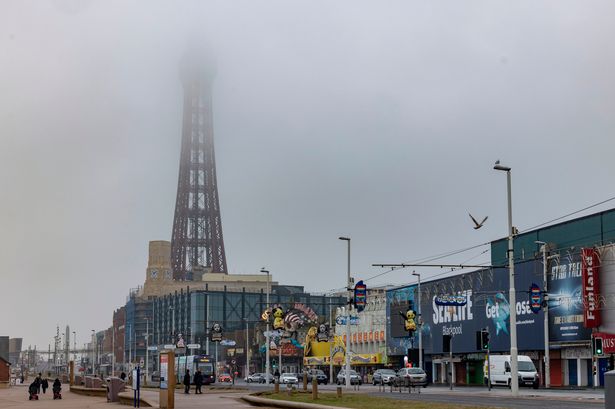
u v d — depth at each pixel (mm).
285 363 179625
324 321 168625
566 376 80688
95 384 81375
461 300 84875
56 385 69375
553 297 82375
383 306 123812
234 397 55906
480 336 64188
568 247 88062
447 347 72438
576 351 78812
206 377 107938
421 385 78688
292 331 134000
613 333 72812
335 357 137750
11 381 133000
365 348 129375
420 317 98688
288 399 47344
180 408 42812
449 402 41875
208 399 54562
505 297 91438
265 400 43719
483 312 96125
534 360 85875
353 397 47906
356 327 132375
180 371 118125
